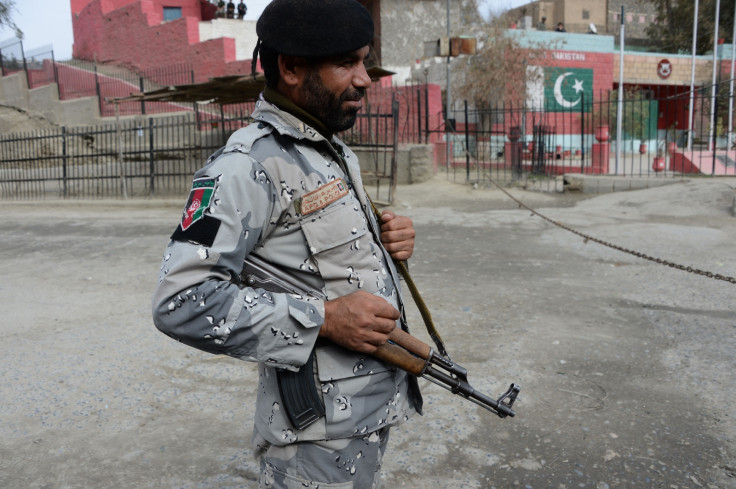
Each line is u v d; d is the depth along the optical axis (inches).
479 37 836.0
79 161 746.2
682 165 624.7
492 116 822.5
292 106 56.6
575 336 177.9
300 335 52.6
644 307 204.8
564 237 328.8
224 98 541.3
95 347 177.8
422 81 824.9
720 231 323.3
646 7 1456.7
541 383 146.6
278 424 58.1
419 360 59.7
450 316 199.8
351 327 53.7
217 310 49.7
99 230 408.5
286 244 55.9
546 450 117.5
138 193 601.0
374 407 58.9
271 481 60.9
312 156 56.4
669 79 1032.8
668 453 115.2
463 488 105.9
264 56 57.2
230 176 51.8
